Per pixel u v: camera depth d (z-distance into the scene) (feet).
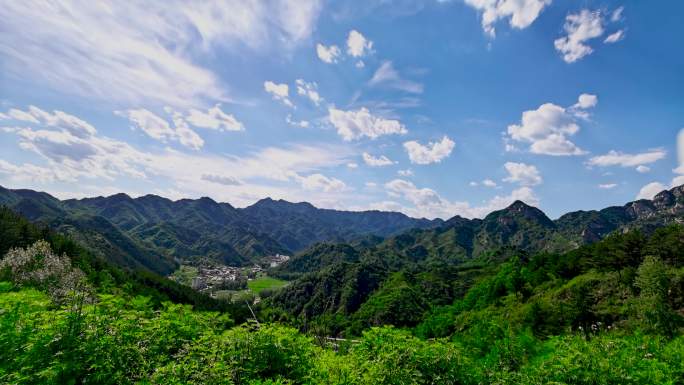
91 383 24.32
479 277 488.44
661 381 36.01
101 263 268.21
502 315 184.96
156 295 245.24
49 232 272.72
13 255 179.01
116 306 31.68
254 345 30.78
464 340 88.99
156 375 24.48
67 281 167.63
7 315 26.55
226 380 25.54
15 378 21.97
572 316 138.10
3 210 269.23
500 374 39.04
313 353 35.65
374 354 34.65
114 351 26.32
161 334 30.58
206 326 35.09
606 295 156.97
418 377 32.58
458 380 34.73
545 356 45.34
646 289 131.75
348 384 30.42
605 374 36.47
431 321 248.93
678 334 95.09
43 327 25.26
